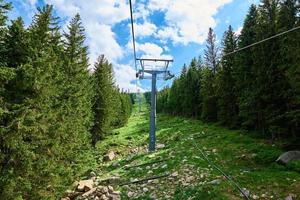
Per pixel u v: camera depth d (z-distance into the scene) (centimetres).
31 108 1878
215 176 2109
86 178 2942
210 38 5838
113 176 2684
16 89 1827
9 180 1555
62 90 2609
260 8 3375
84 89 3594
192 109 7338
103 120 4862
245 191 1723
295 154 2225
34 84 1838
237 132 3803
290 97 2738
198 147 3212
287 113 2636
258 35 3222
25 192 1781
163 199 1931
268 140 3161
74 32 3550
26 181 1700
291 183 1778
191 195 1852
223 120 4612
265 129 3306
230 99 4378
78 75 3328
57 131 2136
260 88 3078
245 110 3481
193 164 2511
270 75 2997
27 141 1880
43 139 1997
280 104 2953
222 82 4522
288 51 2600
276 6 3241
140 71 3866
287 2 2889
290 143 2670
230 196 1697
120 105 8325
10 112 1633
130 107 13325
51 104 2136
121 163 3278
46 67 1983
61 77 2498
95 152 4291
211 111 5578
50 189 2066
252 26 3881
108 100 5019
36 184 1883
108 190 2272
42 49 2173
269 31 3119
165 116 10250
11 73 1633
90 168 3269
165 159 2920
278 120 2923
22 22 1981
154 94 3872
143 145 4653
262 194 1691
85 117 3481
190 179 2167
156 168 2656
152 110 3816
